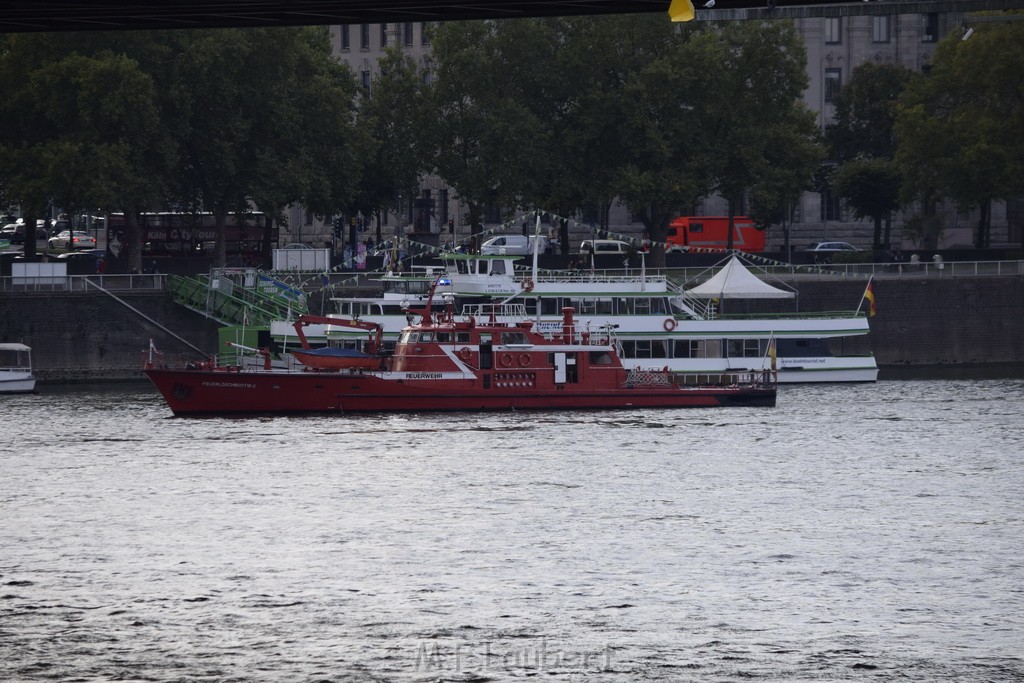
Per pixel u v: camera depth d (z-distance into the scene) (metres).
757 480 198.88
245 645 131.88
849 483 197.12
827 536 167.62
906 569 153.50
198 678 124.56
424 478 199.75
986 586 147.50
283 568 154.62
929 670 125.88
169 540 166.38
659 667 126.69
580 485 195.38
